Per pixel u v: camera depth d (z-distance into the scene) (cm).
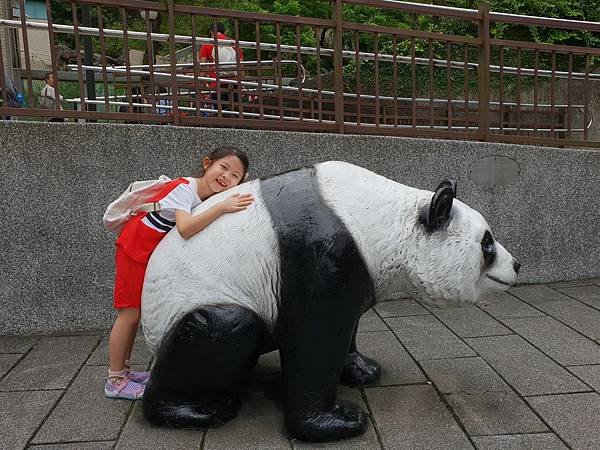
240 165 254
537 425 239
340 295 215
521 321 378
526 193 465
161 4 381
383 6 434
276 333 222
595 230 485
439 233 231
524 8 863
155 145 374
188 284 219
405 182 434
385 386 279
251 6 1062
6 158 352
